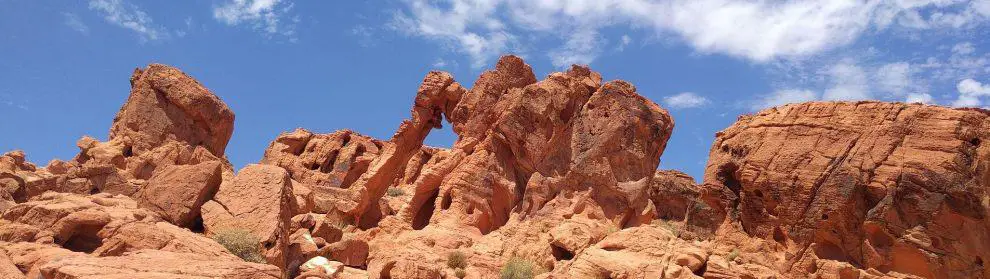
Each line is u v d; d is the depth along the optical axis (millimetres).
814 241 34562
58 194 30203
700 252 33250
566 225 38438
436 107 54594
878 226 33906
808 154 35844
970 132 34750
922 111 35656
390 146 52469
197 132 50188
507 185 45312
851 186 34469
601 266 32188
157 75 50344
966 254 33406
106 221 26562
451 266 37062
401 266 31625
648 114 46719
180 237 26469
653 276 31156
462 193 45156
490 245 39250
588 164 44562
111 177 40250
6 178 37000
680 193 40188
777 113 37938
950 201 33719
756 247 35156
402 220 45312
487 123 48906
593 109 46531
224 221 29672
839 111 36688
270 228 29500
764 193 35750
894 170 34438
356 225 47062
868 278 33250
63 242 25969
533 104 46469
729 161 37312
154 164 46812
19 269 22656
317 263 30266
